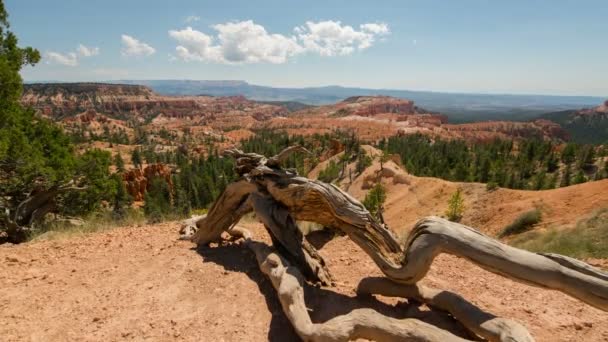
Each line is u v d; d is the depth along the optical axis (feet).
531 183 200.44
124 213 40.81
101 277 19.27
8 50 47.70
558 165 245.45
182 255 21.70
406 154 309.83
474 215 88.79
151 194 191.01
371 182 183.73
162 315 15.49
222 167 262.47
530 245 39.83
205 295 17.06
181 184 218.38
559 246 33.30
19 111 49.60
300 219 20.54
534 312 16.75
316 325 13.23
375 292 16.60
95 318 15.17
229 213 23.41
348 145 265.75
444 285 19.45
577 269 12.09
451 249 13.67
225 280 18.33
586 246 30.76
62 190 52.21
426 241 14.21
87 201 58.59
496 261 12.88
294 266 17.25
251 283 18.10
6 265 21.29
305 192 18.43
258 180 20.72
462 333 13.97
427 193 131.85
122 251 23.41
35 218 49.93
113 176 61.72
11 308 16.14
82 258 22.33
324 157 290.35
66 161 51.67
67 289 18.02
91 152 57.16
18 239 45.91
